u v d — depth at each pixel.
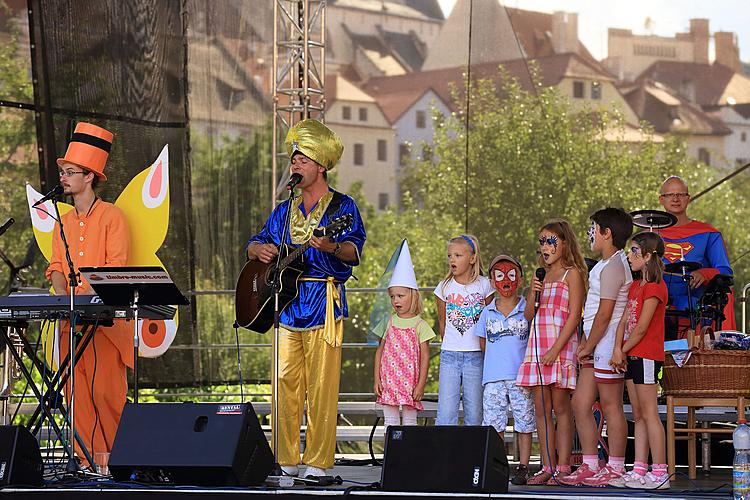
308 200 8.84
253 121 14.25
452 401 9.61
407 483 7.41
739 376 8.99
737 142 34.53
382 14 39.44
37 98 12.13
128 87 12.77
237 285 8.93
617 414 8.59
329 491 7.41
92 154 9.57
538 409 8.95
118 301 8.46
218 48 13.97
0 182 17.84
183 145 13.24
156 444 7.58
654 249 8.55
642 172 33.66
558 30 34.66
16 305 8.52
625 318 8.63
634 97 34.56
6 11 21.28
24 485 7.71
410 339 10.01
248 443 7.59
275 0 13.09
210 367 13.36
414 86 38.75
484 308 9.48
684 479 9.37
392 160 38.22
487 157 32.72
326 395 8.63
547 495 7.27
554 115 33.28
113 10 12.70
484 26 24.50
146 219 10.35
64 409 9.35
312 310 8.67
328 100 38.56
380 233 36.94
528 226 32.31
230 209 13.88
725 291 9.72
